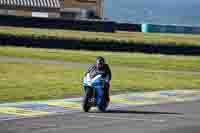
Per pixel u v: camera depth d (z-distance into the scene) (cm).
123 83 9081
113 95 7450
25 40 16300
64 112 5547
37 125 4500
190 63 14938
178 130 4331
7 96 6875
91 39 16712
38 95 7112
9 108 5778
